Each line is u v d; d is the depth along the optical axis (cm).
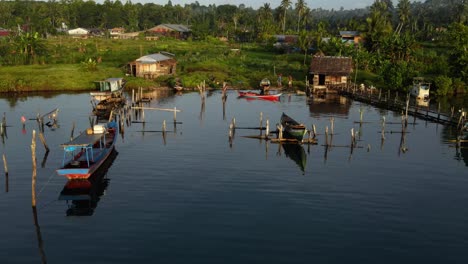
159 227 2742
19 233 2669
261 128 5281
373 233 2673
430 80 8612
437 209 3033
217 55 11794
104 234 2653
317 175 3709
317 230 2705
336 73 8631
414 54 10594
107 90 7300
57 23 19900
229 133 5134
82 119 5981
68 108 6731
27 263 2338
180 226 2755
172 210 2995
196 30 17238
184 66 10306
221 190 3359
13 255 2416
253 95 7756
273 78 9375
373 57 10338
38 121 5516
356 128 5497
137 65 9369
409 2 15450
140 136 5047
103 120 5941
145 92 8388
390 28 12019
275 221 2828
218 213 2948
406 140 4903
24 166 3953
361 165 3994
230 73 9875
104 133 4122
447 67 9488
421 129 5453
